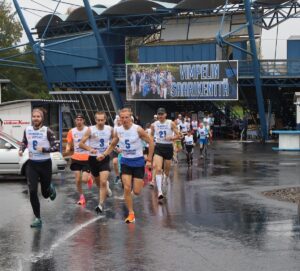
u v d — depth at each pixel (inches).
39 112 365.7
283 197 491.2
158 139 509.4
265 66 1487.5
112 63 1745.8
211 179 656.4
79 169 460.4
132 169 381.4
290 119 1692.9
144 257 283.7
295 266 263.4
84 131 457.7
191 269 261.0
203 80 1529.3
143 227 360.8
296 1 1599.4
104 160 418.0
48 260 279.4
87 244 313.3
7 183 633.0
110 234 339.6
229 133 1672.0
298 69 1476.4
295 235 330.0
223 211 420.5
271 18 1651.1
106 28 1690.5
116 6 1604.3
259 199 480.7
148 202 470.9
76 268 264.8
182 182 625.6
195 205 452.8
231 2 1615.4
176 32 1763.0
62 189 567.2
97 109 1745.8
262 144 1391.5
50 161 372.5
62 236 334.3
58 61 1828.2
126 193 378.6
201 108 1797.5
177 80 1562.5
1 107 903.7
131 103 1722.4
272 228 351.3
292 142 1172.5
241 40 1589.6
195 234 337.1
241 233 337.7
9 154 653.9
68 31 1879.9
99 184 430.3
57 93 1761.8
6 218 398.0
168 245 309.1
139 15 1653.5
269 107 1609.3
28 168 368.5
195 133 1320.1
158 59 1673.2
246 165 847.1
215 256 283.6
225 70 1498.5
